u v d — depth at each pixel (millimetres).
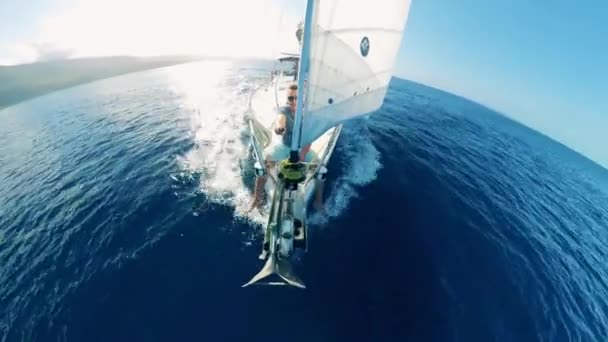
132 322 5824
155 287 6461
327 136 9984
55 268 6922
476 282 7488
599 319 7383
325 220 8539
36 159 12031
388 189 10664
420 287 6977
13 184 10266
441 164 14188
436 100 40031
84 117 16906
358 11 5543
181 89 23156
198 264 6965
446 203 10664
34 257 7234
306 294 6477
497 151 20875
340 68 5895
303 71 5125
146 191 9438
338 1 5070
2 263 7098
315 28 4918
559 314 7180
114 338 5590
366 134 15766
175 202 8883
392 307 6418
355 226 8508
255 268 6922
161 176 10219
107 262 7020
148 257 7121
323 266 7133
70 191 9664
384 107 24000
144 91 22750
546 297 7582
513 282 7777
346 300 6441
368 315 6207
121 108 18312
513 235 9922
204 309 6070
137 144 12836
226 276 6719
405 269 7383
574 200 16188
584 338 6715
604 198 19562
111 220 8273
